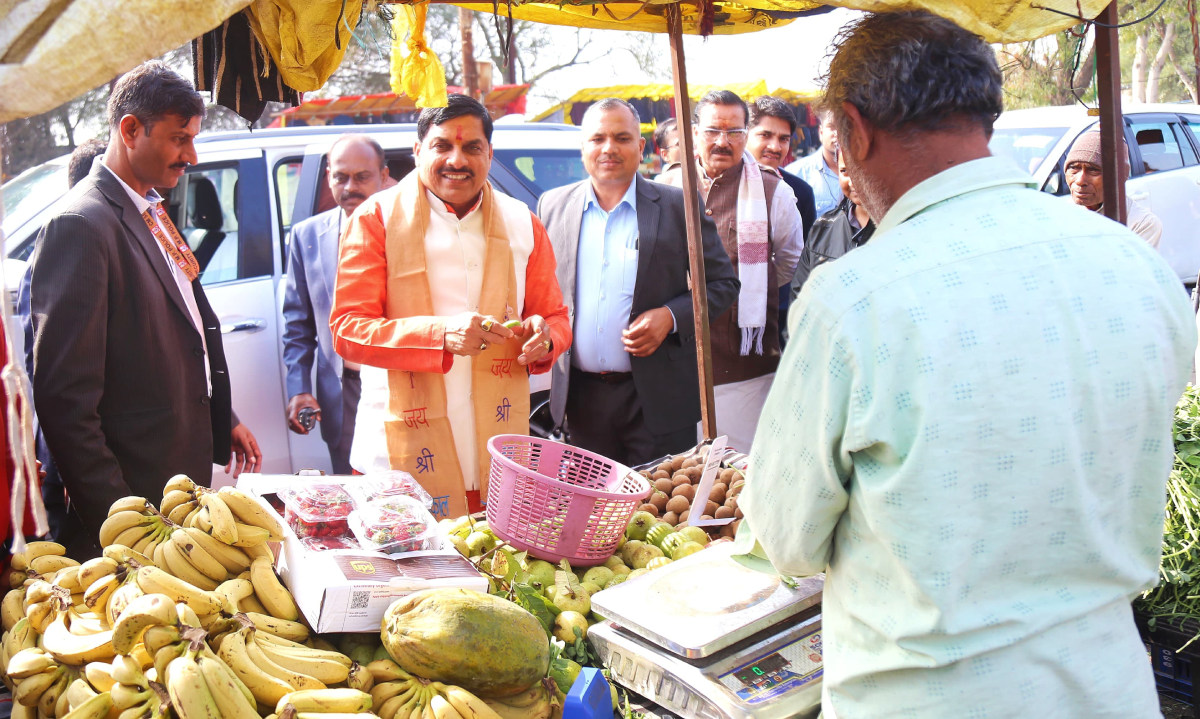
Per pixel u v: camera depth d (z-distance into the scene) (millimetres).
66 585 1851
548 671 1759
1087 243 1233
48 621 1795
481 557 2162
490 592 2035
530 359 2961
